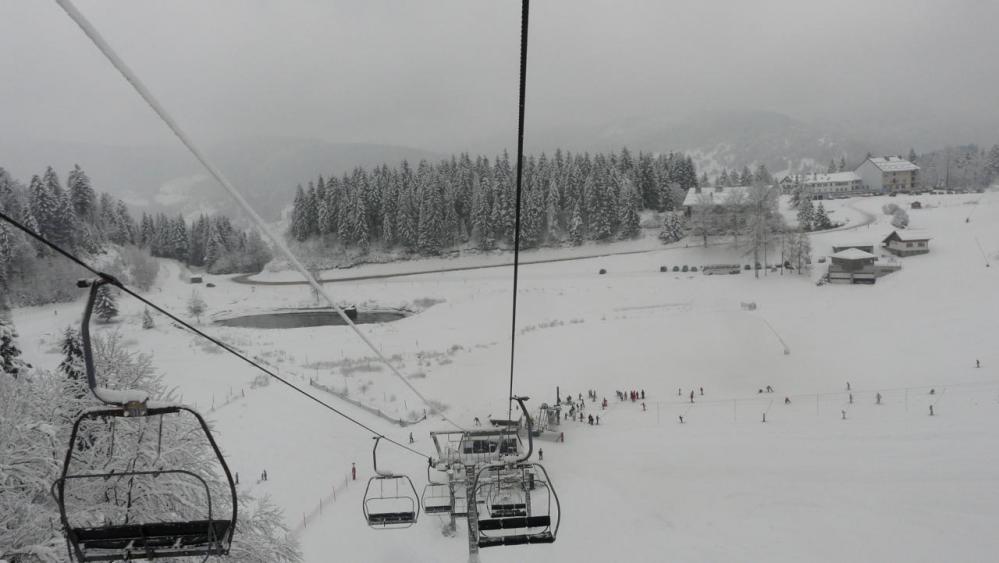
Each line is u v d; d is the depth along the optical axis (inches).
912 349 2246.6
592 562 1080.8
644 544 1130.0
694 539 1139.3
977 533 1074.1
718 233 4557.1
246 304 4202.8
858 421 1665.8
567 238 5413.4
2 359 1202.6
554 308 3395.7
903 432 1551.4
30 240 4141.2
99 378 782.5
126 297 4308.6
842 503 1224.8
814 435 1594.5
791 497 1268.5
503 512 450.3
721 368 2228.1
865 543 1084.5
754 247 3855.8
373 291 4330.7
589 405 2017.7
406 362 2559.1
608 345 2539.4
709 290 3538.4
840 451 1471.5
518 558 1093.8
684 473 1414.9
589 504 1288.1
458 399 2134.6
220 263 5575.8
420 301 3946.9
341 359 2637.8
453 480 795.4
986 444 1417.3
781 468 1405.0
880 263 3575.3
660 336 2586.1
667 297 3474.4
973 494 1197.1
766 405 1881.2
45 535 599.2
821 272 3676.2
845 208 5772.6
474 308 3513.8
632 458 1523.1
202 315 3897.6
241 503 810.2
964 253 3523.6
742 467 1425.9
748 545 1109.7
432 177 5693.9
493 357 2559.1
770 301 3238.2
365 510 710.5
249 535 789.9
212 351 2726.4
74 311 3745.1
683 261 4355.3
